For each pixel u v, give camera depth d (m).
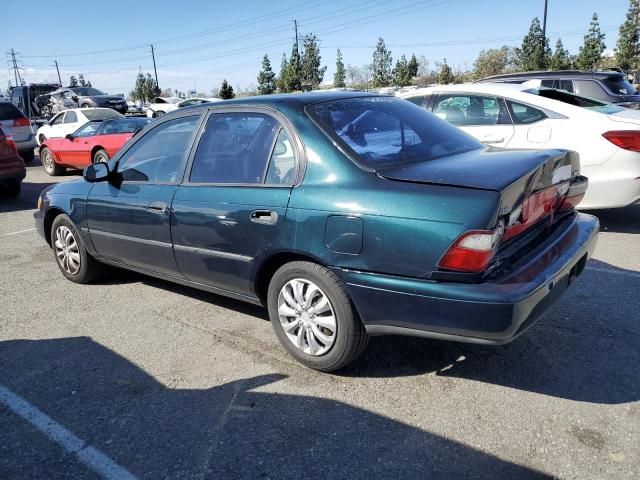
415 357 3.40
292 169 3.18
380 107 3.61
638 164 5.50
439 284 2.62
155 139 4.14
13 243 6.72
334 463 2.49
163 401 3.04
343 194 2.90
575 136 5.76
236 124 3.59
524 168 2.77
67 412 2.97
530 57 45.31
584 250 3.15
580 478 2.32
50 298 4.71
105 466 2.54
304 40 57.50
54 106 27.97
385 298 2.79
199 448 2.63
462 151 3.39
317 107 3.34
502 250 2.74
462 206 2.56
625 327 3.64
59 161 12.83
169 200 3.81
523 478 2.34
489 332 2.56
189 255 3.75
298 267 3.12
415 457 2.50
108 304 4.51
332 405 2.93
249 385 3.16
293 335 3.31
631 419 2.69
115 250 4.43
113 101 27.16
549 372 3.15
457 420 2.75
